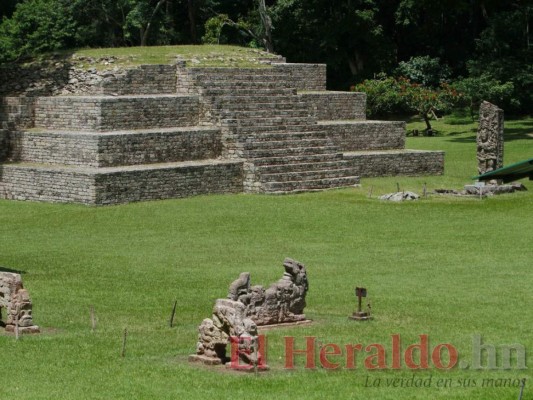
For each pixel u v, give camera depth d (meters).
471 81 136.75
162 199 85.50
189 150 91.44
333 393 35.28
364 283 54.78
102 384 36.34
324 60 150.62
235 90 96.75
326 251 64.62
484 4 148.88
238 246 66.31
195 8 149.38
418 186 94.31
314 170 92.69
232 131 92.56
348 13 147.12
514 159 108.81
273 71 102.44
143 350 40.75
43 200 85.44
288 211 79.38
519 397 34.25
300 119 96.94
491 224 74.06
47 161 89.50
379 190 91.50
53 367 38.47
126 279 56.03
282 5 147.62
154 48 103.12
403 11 148.12
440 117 147.75
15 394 35.41
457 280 55.59
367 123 104.31
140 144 88.44
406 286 53.97
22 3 151.00
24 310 43.66
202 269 58.97
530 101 144.38
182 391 35.41
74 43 144.12
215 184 88.81
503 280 55.53
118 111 90.00
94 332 43.66
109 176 82.62
